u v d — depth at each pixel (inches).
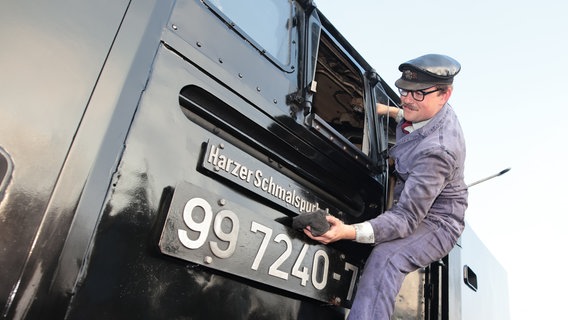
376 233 62.4
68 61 40.8
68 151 39.1
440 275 90.8
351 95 93.4
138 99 45.3
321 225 58.1
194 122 53.2
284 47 68.6
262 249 54.9
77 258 38.0
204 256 47.8
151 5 48.4
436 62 69.9
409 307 84.2
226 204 51.5
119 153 42.6
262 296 56.4
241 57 59.2
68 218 37.9
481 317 108.8
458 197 71.7
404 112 75.0
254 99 59.4
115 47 44.2
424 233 68.4
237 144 58.8
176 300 45.9
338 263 68.3
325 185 72.1
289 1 73.1
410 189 64.5
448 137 68.8
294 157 66.7
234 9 61.0
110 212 41.2
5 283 34.0
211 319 49.3
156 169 46.1
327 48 84.7
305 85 68.7
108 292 40.0
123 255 41.7
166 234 44.4
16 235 35.2
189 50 51.9
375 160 82.2
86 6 43.3
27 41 39.0
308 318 63.5
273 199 59.6
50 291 36.0
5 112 36.6
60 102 39.5
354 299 65.7
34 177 36.9
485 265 120.1
